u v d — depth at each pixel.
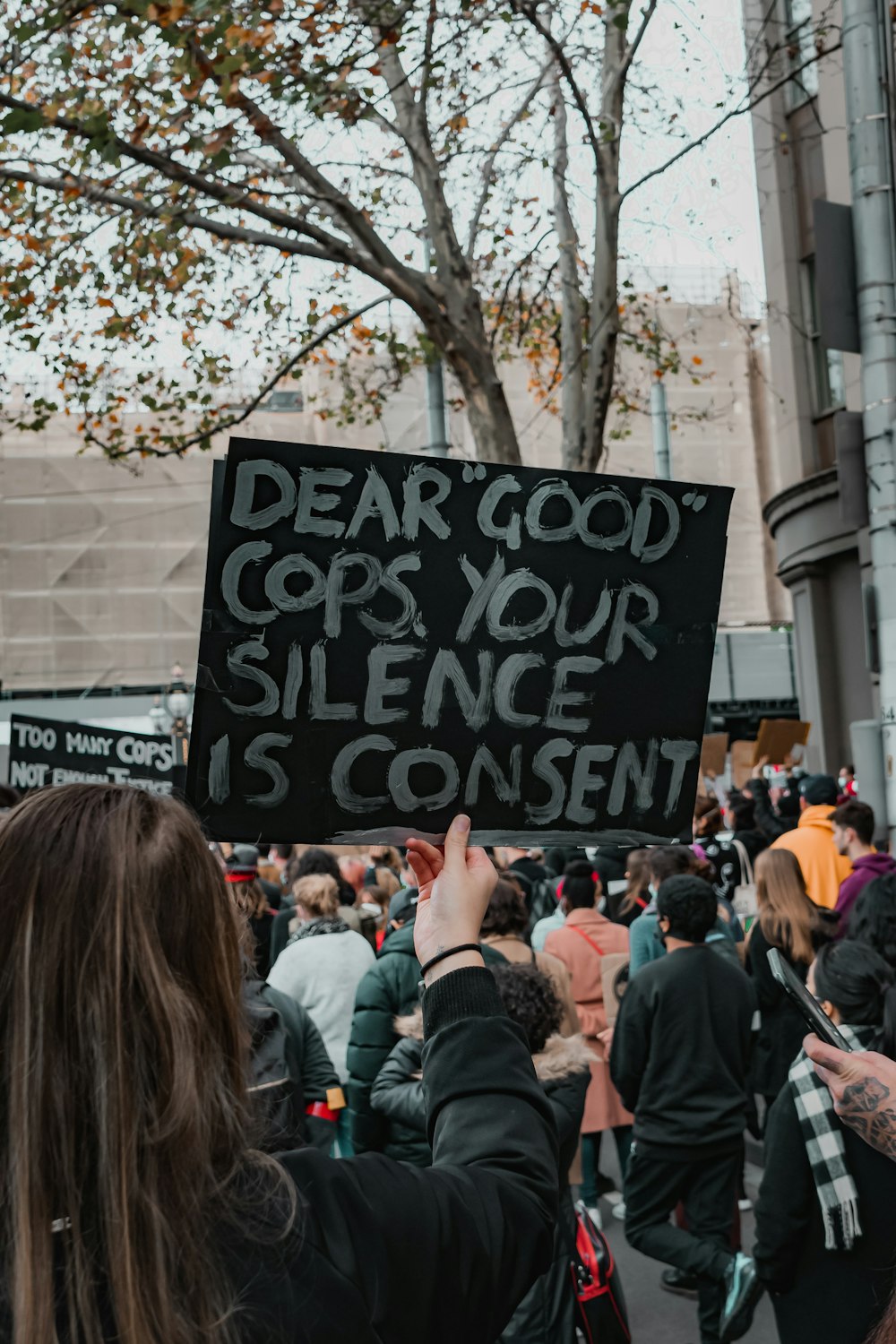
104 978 1.11
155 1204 1.06
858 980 3.03
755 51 10.71
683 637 2.07
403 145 11.19
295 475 1.86
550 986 3.53
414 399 32.19
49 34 7.94
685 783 2.07
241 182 9.74
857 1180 2.88
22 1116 1.07
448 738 1.94
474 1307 1.23
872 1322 2.74
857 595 18.45
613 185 10.14
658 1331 4.85
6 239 10.23
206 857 1.25
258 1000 3.38
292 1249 1.13
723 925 6.48
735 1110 4.57
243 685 1.85
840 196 14.98
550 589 1.99
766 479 36.69
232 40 7.81
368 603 1.90
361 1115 4.31
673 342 13.39
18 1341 1.02
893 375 7.16
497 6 9.34
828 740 18.86
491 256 11.96
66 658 36.84
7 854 1.17
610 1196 6.48
